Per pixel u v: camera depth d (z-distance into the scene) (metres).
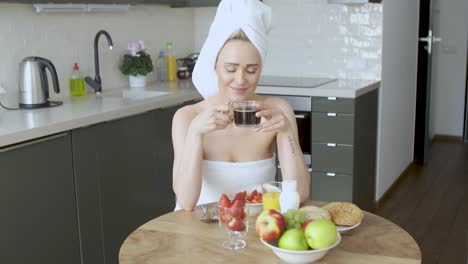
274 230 1.37
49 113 2.85
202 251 1.47
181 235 1.59
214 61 1.79
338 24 4.26
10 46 3.11
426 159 5.54
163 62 4.31
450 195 4.54
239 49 1.72
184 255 1.45
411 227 3.86
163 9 4.38
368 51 4.20
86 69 3.67
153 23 4.28
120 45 3.96
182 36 4.66
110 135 2.97
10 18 3.10
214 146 1.88
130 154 3.14
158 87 3.97
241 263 1.39
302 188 1.84
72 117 2.71
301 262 1.37
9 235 2.38
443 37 6.49
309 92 3.74
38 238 2.54
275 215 1.39
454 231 3.77
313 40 4.38
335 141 3.73
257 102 1.70
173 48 4.55
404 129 5.08
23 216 2.44
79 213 2.78
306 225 1.37
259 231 1.39
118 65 3.96
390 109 4.53
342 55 4.29
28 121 2.62
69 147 2.69
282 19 4.45
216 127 1.71
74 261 2.78
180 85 4.07
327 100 3.71
